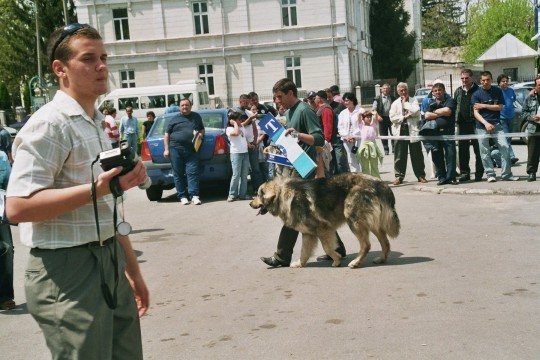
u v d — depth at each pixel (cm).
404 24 5412
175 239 920
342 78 4097
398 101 1270
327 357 434
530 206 945
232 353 458
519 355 414
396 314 514
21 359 484
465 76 1190
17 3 4772
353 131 1330
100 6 4191
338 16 4044
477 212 930
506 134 1166
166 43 4184
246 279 669
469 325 476
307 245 703
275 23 4103
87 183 272
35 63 4791
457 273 623
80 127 271
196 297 614
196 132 1247
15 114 4981
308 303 564
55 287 261
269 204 688
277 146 694
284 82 707
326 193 682
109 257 277
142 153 1332
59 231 263
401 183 1290
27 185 252
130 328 297
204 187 1561
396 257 713
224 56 4159
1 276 621
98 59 277
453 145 1173
